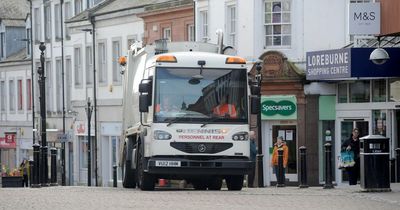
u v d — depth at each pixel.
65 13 88.50
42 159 46.62
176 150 35.09
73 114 84.56
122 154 43.25
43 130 52.75
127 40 75.62
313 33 57.91
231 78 35.75
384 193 32.53
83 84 83.12
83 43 83.06
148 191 35.19
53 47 90.31
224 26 62.03
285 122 58.09
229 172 35.44
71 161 85.38
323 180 57.31
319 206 26.94
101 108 79.44
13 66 102.88
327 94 57.25
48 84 91.81
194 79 35.53
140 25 73.88
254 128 58.16
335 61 52.75
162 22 70.69
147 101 35.44
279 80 57.78
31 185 47.47
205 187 40.09
